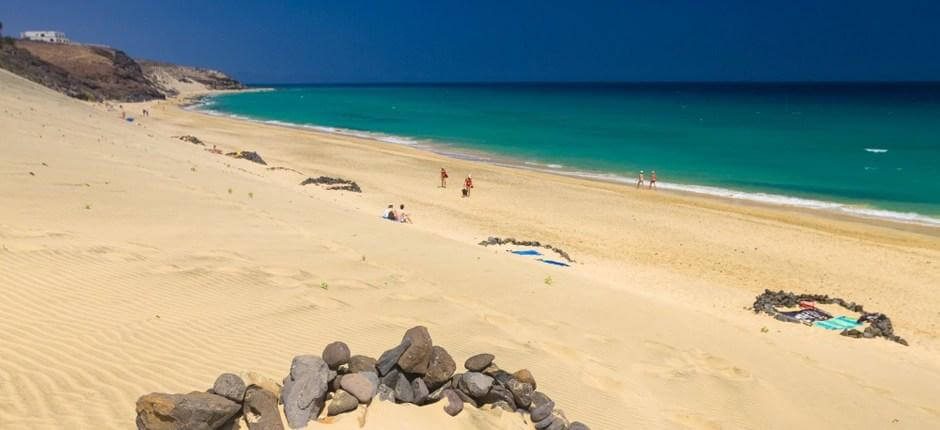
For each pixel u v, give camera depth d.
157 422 5.46
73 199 15.41
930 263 22.50
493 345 10.09
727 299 17.89
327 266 13.41
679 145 58.81
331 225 18.45
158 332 8.41
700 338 12.48
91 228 13.05
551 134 69.19
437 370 7.02
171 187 19.75
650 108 120.75
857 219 29.95
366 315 10.62
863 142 61.09
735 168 45.34
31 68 89.94
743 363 11.38
